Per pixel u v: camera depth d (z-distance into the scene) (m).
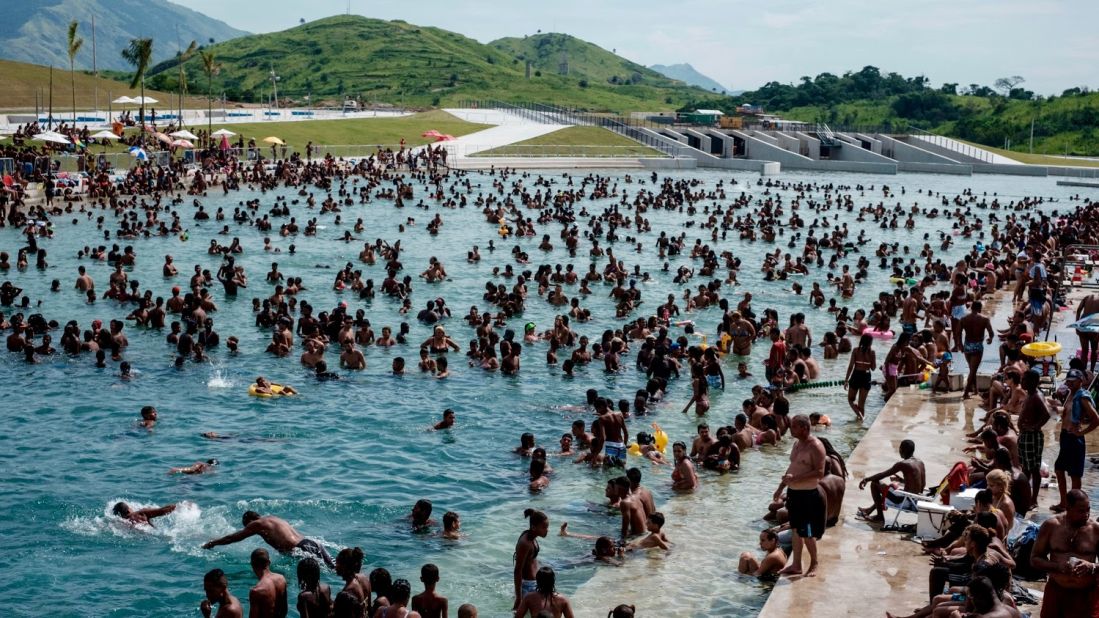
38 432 21.77
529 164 104.19
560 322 31.20
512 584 15.10
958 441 19.94
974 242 59.84
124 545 16.12
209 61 101.12
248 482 19.17
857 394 25.97
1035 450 15.83
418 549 16.38
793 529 13.65
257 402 24.55
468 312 36.03
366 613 12.60
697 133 125.25
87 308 34.75
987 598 9.53
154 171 70.38
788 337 30.20
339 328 30.86
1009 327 30.67
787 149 124.44
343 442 21.78
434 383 26.77
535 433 22.88
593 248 49.50
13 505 17.62
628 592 14.54
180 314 33.97
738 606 14.02
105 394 24.80
